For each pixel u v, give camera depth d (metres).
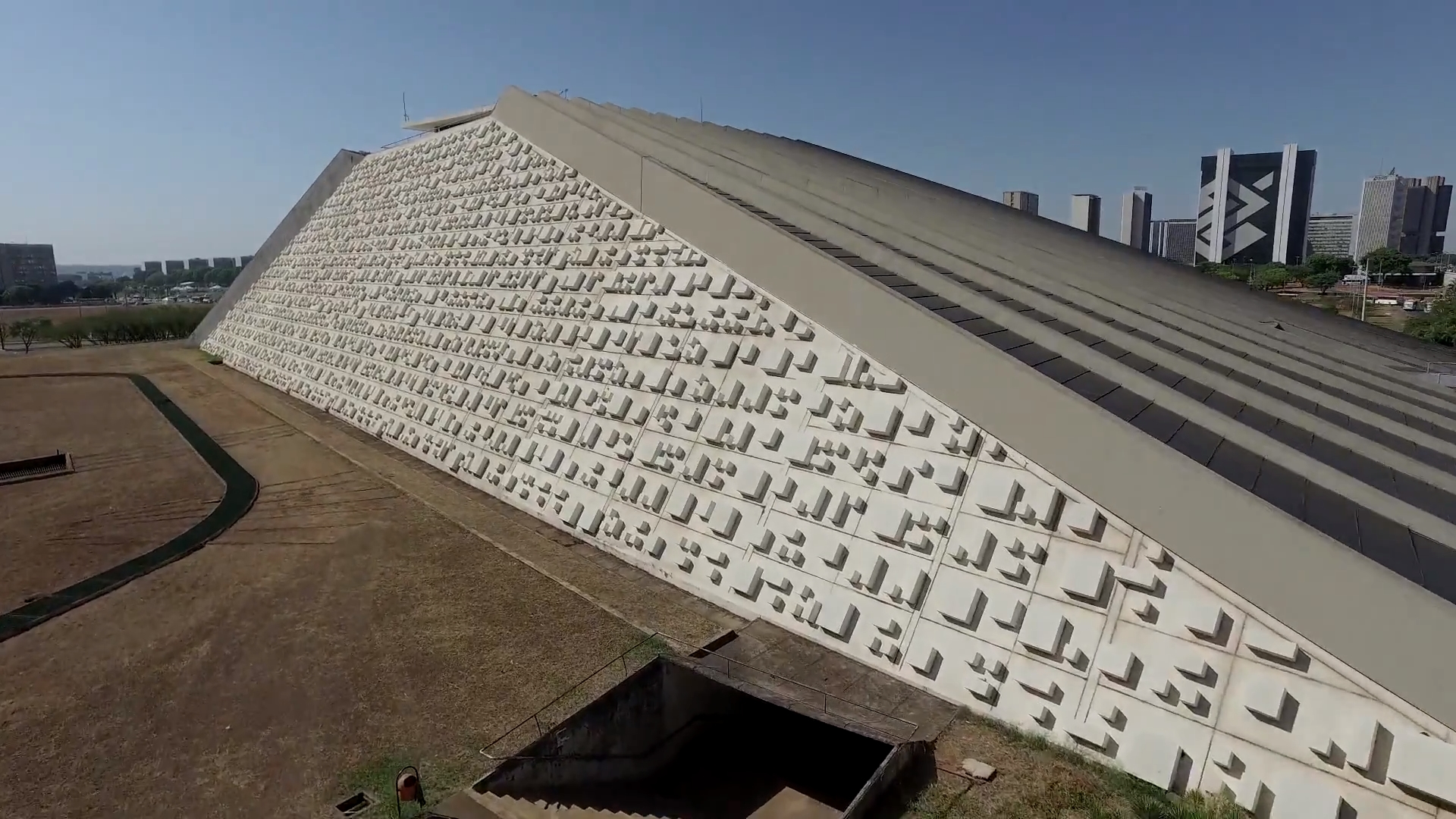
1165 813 8.23
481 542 16.45
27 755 9.66
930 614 11.24
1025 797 8.70
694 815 10.31
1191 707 8.86
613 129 24.45
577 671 11.40
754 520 13.89
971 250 19.14
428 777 9.20
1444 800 7.16
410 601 13.72
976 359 11.73
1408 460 10.75
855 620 11.95
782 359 14.74
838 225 17.03
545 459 18.50
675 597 13.98
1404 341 25.14
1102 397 11.14
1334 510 9.23
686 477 15.31
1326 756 7.93
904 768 9.20
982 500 11.23
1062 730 9.63
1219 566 9.08
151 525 17.59
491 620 13.02
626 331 18.52
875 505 12.44
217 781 9.20
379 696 10.87
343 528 17.27
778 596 12.95
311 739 9.96
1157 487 9.62
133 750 9.77
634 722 10.86
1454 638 7.36
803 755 11.22
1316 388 15.32
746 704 11.95
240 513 18.22
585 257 20.88
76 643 12.45
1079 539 10.31
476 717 10.35
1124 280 22.44
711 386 15.87
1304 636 8.38
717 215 17.30
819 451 13.48
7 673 11.59
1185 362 13.65
